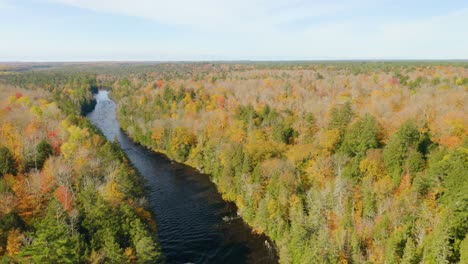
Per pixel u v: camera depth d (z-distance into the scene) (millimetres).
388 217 55500
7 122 99500
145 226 62000
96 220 58500
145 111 164000
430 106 95000
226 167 92875
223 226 76812
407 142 70375
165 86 193875
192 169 116500
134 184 81062
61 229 51344
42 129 101000
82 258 51594
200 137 122000
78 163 79688
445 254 45781
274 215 69625
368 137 79125
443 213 49844
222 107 150250
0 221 56062
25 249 48094
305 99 146625
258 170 80812
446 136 75562
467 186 49188
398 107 111625
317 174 78250
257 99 154875
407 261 48031
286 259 61000
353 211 61656
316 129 103125
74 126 102062
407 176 63875
